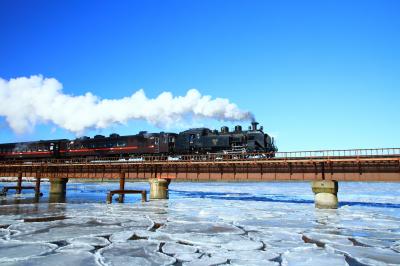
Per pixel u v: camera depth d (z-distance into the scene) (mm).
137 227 17516
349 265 10867
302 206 30219
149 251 12359
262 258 11617
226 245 13539
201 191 70062
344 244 13836
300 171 27234
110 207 27812
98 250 12461
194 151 39000
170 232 16250
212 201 36750
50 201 35562
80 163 38875
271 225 18688
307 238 15086
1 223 18719
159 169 34531
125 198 44688
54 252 12227
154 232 16156
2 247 12875
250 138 37156
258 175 28688
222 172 30406
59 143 49969
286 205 31703
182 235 15453
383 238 15164
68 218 20734
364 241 14461
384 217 21891
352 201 41094
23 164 44312
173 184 123875
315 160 26078
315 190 26750
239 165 29625
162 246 13258
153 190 35125
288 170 27641
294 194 58719
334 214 23516
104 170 37781
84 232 16031
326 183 26203
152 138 41469
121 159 41719
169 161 32875
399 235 15836
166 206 29016
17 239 14398
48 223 18688
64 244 13617
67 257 11477
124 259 11281
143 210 25500
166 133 40844
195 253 12203
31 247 12883
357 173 25078
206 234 15742
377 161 24328
